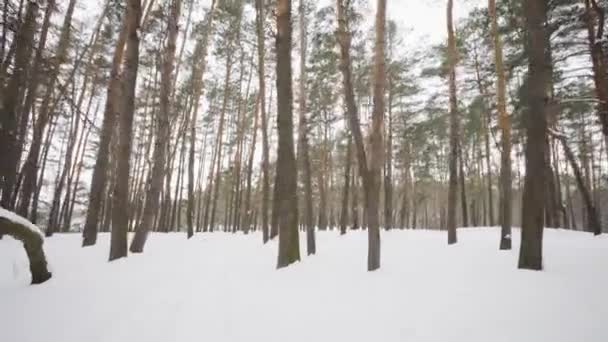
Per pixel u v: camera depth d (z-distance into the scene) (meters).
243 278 5.14
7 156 9.44
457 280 4.45
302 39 11.34
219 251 8.84
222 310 3.73
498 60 9.88
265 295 4.20
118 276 5.51
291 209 6.07
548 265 5.27
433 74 16.88
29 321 3.69
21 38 8.43
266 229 11.83
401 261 6.21
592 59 10.39
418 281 4.50
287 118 6.27
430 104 18.19
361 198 26.73
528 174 5.28
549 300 3.57
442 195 34.53
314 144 24.45
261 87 14.55
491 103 14.34
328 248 9.34
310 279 4.88
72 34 14.85
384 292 4.10
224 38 19.23
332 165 30.62
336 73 16.66
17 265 6.57
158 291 4.55
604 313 3.21
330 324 3.26
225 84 21.92
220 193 39.97
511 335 2.89
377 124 5.95
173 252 8.68
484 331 2.97
